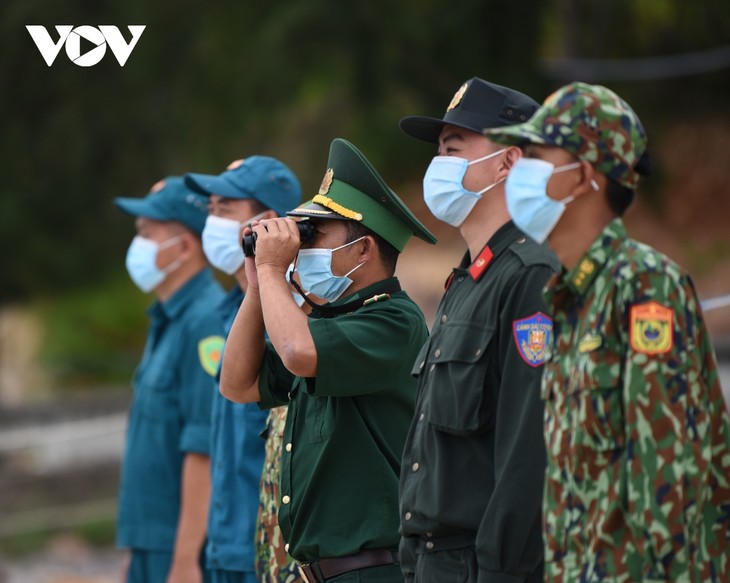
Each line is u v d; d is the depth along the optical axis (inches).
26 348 1950.1
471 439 405.1
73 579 1158.3
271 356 493.0
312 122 2010.3
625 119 347.6
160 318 697.6
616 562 326.3
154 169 2050.9
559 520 340.8
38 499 1401.3
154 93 1951.3
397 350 462.9
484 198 433.7
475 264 423.2
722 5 1931.6
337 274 476.4
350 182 478.0
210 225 609.0
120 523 681.0
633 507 320.2
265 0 1779.0
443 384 411.2
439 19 1733.5
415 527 414.0
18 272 2098.9
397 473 464.8
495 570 384.5
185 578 651.5
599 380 331.6
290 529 473.7
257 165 611.8
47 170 2076.8
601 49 1780.3
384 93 1785.2
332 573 460.8
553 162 347.6
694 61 1814.7
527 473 382.9
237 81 1834.4
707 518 341.1
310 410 474.6
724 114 2042.3
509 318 401.1
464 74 1771.7
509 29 1756.9
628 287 332.2
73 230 2118.6
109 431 1558.8
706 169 1964.8
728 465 340.2
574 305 347.3
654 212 1943.9
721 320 1668.3
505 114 437.7
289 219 472.4
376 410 466.9
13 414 1630.2
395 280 483.2
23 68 1990.7
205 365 665.6
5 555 1258.0
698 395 327.3
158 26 1830.7
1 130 2052.2
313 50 1733.5
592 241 348.2
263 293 458.0
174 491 674.8
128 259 708.0
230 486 578.2
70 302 2036.2
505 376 395.2
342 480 463.2
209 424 660.1
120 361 1879.9
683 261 1843.0
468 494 402.3
